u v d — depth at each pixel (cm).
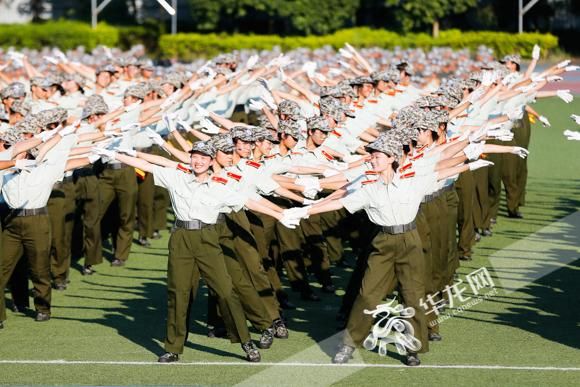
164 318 3161
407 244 2645
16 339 2934
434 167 2661
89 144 3403
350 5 12019
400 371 2628
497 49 11875
